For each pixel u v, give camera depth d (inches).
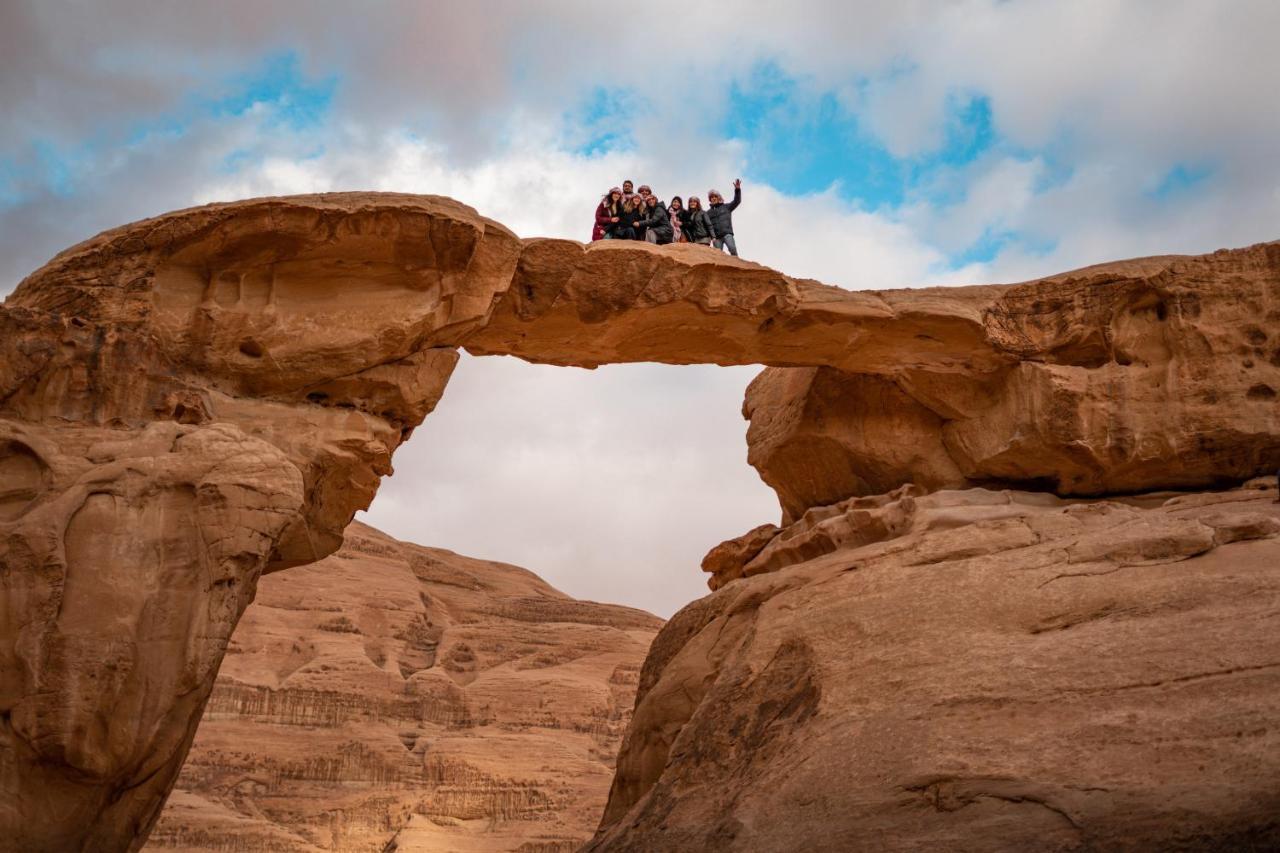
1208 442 681.0
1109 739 442.9
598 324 677.9
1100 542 553.9
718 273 673.0
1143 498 706.2
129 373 587.2
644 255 660.1
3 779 520.1
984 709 480.7
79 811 534.0
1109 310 702.5
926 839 424.2
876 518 676.1
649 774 671.1
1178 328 694.5
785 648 578.9
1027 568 556.7
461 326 642.8
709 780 540.4
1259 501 633.6
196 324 607.2
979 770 447.2
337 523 649.0
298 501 573.9
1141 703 456.1
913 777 455.5
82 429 574.6
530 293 660.1
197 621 547.5
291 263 618.8
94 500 551.2
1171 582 520.4
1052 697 473.4
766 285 681.6
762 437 830.5
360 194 612.4
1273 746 409.7
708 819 504.4
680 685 666.2
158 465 559.8
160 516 557.6
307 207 598.2
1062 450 699.4
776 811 476.4
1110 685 469.1
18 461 562.9
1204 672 458.9
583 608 2962.6
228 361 612.4
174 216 598.9
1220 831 374.6
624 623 2974.9
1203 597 505.4
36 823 525.7
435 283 629.3
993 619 535.2
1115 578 533.6
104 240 600.7
